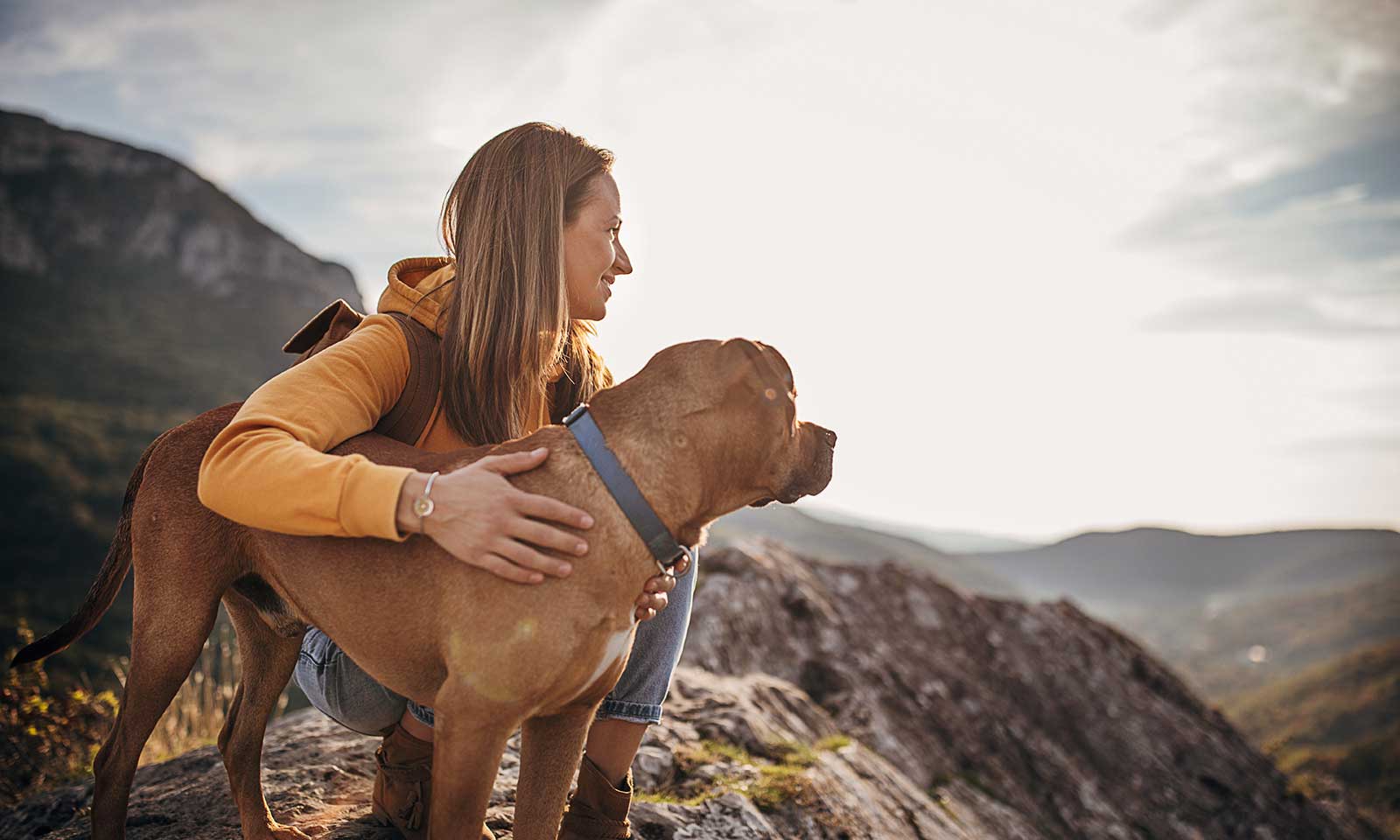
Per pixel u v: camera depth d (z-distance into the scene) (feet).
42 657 7.13
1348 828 31.73
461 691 5.46
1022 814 22.12
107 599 7.27
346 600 5.98
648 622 7.62
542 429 6.18
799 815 11.66
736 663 21.67
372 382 6.41
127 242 399.85
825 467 6.32
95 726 16.70
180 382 283.79
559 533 5.46
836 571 30.68
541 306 6.79
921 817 14.97
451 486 5.48
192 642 6.41
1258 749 34.04
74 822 10.05
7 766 14.90
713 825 10.28
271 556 6.36
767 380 6.03
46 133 414.41
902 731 22.41
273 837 7.46
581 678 5.67
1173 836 25.59
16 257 356.79
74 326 324.39
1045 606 35.99
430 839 5.58
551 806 6.37
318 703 7.78
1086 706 29.91
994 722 25.72
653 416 5.99
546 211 6.84
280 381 6.09
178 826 8.80
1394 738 139.85
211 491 5.67
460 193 7.09
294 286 431.02
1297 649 521.65
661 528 5.76
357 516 5.45
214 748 11.44
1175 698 34.58
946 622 30.68
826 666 23.31
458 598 5.59
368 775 10.25
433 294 6.99
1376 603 571.28
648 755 12.06
